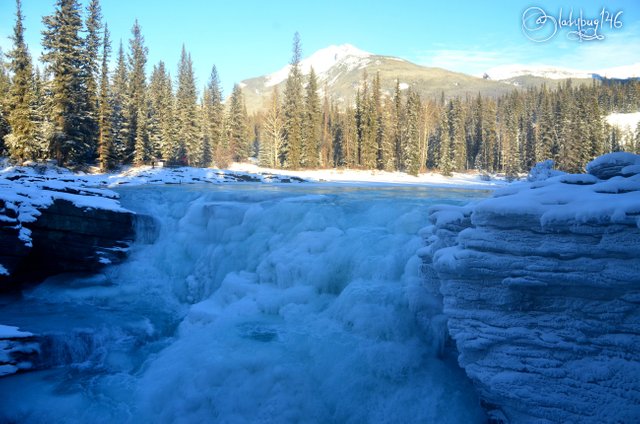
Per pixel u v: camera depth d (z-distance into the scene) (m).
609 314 5.84
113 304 13.13
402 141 66.06
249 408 7.84
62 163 40.19
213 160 59.72
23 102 39.03
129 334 11.10
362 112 63.94
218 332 10.13
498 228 6.39
